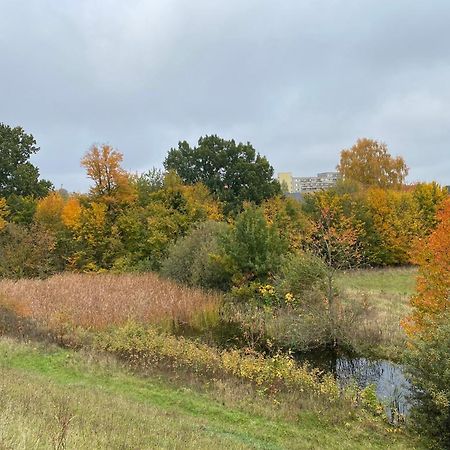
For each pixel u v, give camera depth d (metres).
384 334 16.55
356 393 11.65
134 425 7.73
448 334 9.69
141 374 12.51
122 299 18.86
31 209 38.66
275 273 20.56
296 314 17.48
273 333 16.97
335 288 17.42
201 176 50.06
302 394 11.69
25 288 20.69
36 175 49.38
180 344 14.61
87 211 32.53
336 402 11.20
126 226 31.53
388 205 36.31
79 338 15.00
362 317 17.39
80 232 32.44
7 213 35.28
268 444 8.88
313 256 18.80
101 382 11.73
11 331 15.34
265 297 19.58
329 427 10.05
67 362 12.97
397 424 10.24
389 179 51.69
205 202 39.16
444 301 11.91
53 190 51.91
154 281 23.47
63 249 33.59
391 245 35.31
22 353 13.41
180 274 24.33
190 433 8.16
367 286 27.48
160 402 10.77
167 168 51.62
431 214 35.94
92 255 32.34
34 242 31.19
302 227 30.52
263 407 10.81
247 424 9.93
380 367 14.31
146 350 14.18
